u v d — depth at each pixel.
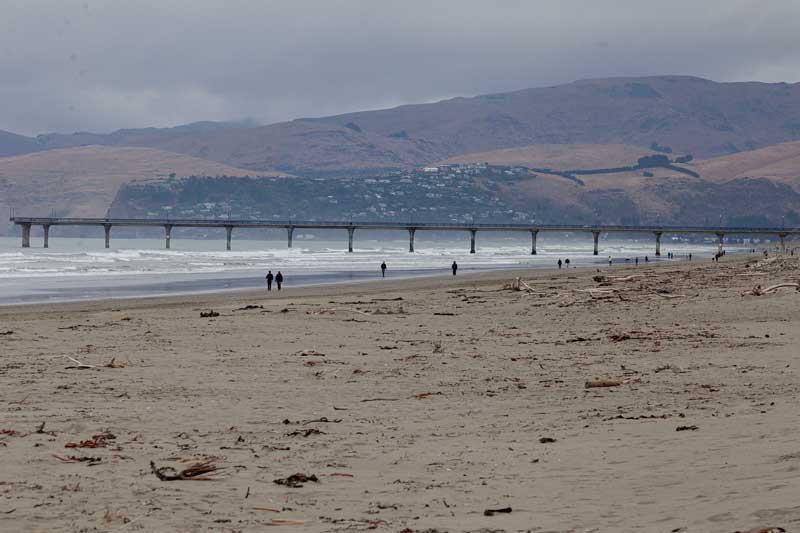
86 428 22.77
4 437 21.20
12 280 124.06
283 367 37.09
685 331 48.56
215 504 15.18
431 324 58.41
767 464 16.02
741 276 105.50
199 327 55.66
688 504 13.83
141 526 13.76
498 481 16.69
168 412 25.66
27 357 40.00
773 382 29.19
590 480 16.30
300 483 16.69
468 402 27.47
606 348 42.56
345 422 23.94
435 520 13.98
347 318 62.72
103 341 47.47
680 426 20.59
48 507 14.80
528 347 44.06
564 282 110.81
